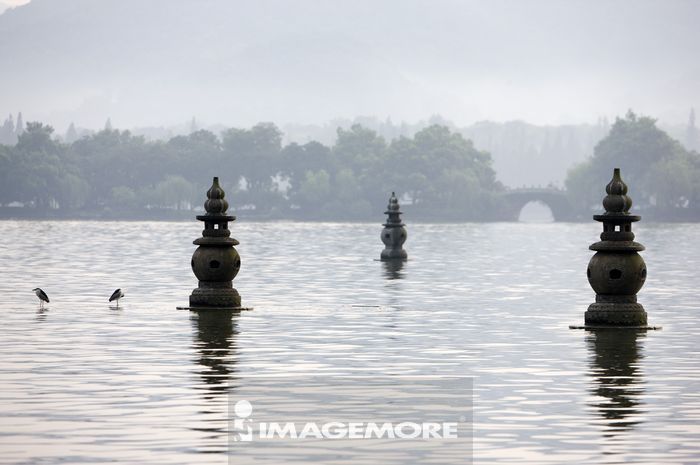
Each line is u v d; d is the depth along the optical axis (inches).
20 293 4616.1
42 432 1856.5
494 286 5270.7
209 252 3885.3
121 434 1844.2
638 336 3169.3
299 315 3727.9
